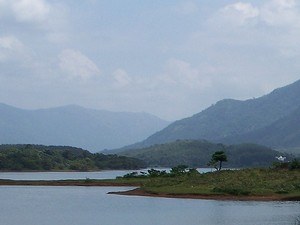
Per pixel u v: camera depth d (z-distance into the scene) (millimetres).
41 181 172375
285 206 87000
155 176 162125
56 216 77312
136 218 73688
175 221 69625
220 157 149375
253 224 64938
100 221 71062
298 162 132500
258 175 122938
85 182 162500
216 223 66562
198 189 112750
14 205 95062
